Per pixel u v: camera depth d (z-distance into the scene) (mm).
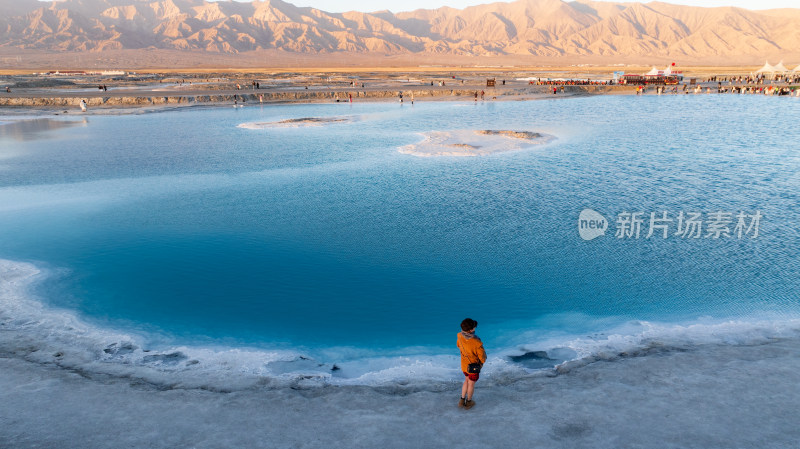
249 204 22031
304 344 11008
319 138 40844
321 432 7184
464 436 7004
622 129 43281
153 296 13492
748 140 36688
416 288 13812
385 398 8203
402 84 110125
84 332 11406
